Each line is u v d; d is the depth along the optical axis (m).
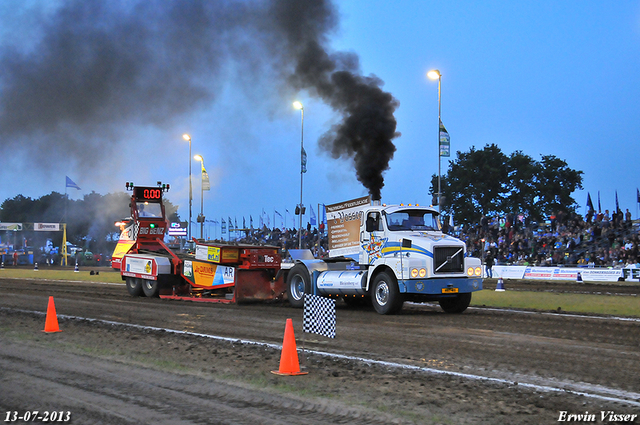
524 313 15.95
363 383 7.83
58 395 7.35
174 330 13.00
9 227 64.62
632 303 18.69
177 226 47.94
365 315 15.66
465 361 9.30
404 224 16.52
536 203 59.72
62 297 21.58
